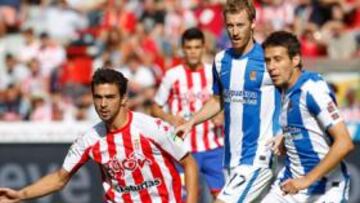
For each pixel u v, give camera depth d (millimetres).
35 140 32219
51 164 32219
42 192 19656
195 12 45406
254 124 22250
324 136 19281
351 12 45969
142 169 19078
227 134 22703
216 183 29234
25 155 32156
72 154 19406
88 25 46531
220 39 40750
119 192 19359
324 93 18984
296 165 19781
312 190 19734
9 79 42156
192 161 19250
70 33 46312
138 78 40344
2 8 46781
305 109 19219
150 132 18875
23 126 32219
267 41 19156
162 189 19219
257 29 44188
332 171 19562
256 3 45875
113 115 18688
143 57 41938
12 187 32062
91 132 19203
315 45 43625
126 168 19094
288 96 19422
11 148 32156
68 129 32344
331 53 43688
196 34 28828
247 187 22172
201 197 31297
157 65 41781
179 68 29219
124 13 46094
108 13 46500
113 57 42469
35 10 47000
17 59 43281
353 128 31672
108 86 18484
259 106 22188
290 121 19547
